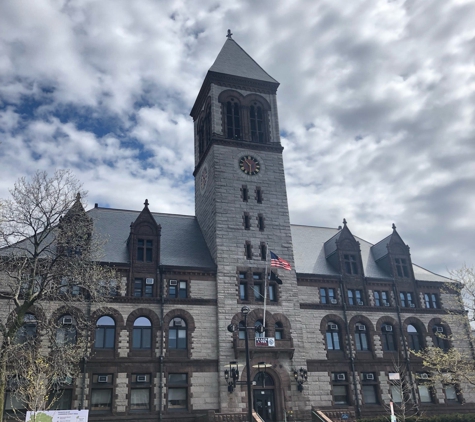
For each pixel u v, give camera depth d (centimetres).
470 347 5550
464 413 5028
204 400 4353
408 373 5134
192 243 5325
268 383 4606
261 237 5216
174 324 4562
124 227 5234
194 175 6359
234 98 5947
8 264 3556
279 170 5666
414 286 5638
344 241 5591
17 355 3319
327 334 5081
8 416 3794
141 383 4262
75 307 4300
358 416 4759
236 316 4722
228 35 6600
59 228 3472
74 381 4091
